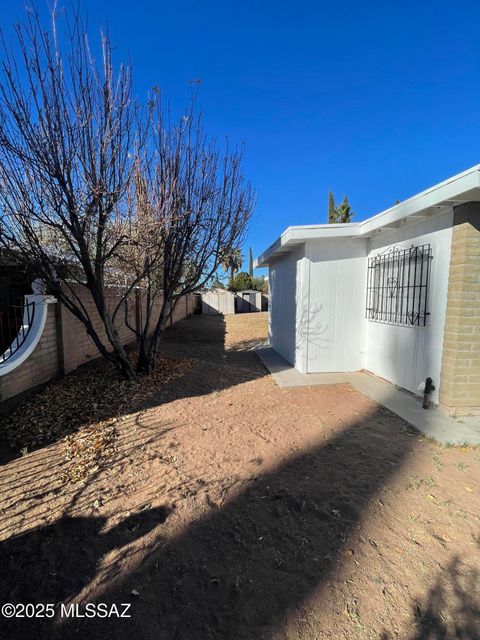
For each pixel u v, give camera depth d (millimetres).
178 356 8273
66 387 5289
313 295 6383
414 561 1896
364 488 2625
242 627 1538
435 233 4422
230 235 6555
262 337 12516
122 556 1982
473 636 1465
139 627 1553
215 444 3457
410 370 5059
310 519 2277
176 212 5426
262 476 2836
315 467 2971
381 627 1519
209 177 6117
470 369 4062
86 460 3121
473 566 1848
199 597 1704
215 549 2025
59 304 5824
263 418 4191
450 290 4121
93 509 2420
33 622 1587
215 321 19016
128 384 5547
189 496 2561
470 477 2758
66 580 1822
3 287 6590
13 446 3432
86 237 4812
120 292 7828
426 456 3133
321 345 6480
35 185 4355
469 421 3934
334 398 4984
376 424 3943
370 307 6262
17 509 2438
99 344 5535
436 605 1622
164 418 4195
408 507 2375
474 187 3211
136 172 5066
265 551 2004
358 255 6367
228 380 6148
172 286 6168
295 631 1511
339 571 1840
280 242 6730
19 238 4625
